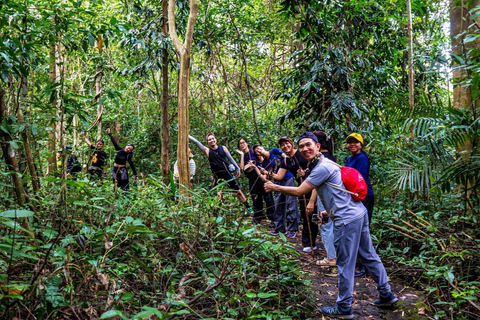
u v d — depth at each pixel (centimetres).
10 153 243
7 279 183
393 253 398
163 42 666
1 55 241
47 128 302
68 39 327
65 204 282
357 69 672
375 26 730
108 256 271
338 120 609
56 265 226
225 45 934
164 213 336
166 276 270
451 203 420
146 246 292
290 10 617
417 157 380
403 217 450
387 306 310
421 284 343
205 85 1004
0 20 282
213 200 372
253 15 913
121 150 681
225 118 960
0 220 177
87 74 778
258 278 282
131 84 852
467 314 282
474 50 366
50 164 416
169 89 983
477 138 372
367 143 645
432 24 834
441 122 373
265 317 239
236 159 887
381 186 566
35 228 258
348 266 292
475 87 352
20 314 191
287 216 537
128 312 210
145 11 718
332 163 302
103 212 318
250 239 303
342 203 293
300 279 331
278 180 494
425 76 766
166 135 689
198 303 247
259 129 951
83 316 200
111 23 335
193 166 652
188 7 701
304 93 643
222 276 236
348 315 291
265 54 1070
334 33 622
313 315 293
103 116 910
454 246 354
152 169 983
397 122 443
